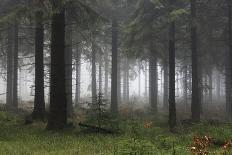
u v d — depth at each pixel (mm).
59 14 17438
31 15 16859
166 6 21766
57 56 17359
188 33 28516
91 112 17906
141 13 22734
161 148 12680
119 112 29328
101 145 13219
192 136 15430
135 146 11328
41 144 13297
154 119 24766
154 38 25031
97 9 28266
